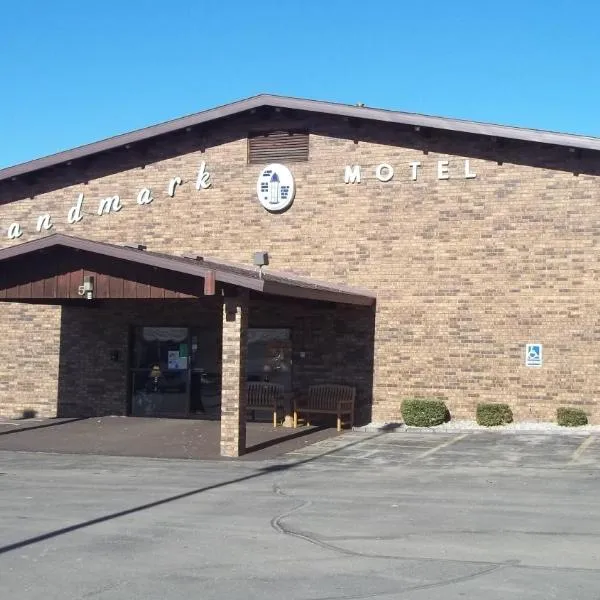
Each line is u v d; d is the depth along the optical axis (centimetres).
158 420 2205
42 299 1891
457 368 2030
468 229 2034
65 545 909
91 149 2275
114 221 2317
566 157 1969
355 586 753
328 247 2134
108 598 722
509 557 852
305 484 1305
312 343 2153
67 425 2119
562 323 1961
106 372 2319
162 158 2284
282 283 1602
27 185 2394
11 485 1304
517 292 1994
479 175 2030
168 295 1630
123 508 1113
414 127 2050
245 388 1662
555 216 1972
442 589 742
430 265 2058
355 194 2120
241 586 755
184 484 1309
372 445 1759
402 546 900
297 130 2178
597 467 1448
